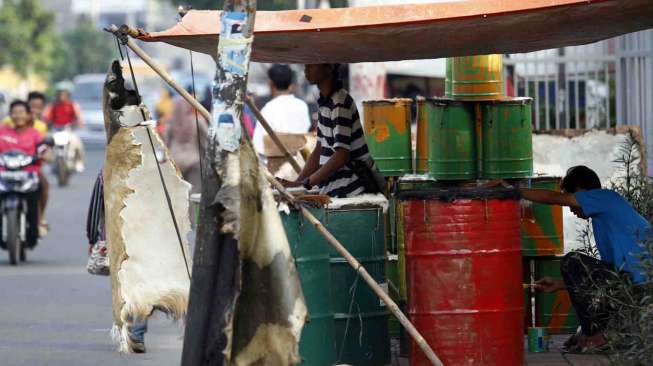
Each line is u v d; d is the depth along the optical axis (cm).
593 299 1642
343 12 1446
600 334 1738
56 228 3881
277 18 1460
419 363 1527
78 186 5675
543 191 1716
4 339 2025
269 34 1459
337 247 1465
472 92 1847
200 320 1313
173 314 1570
